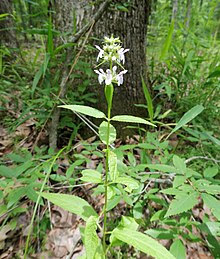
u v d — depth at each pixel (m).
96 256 0.24
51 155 0.48
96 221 0.22
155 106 0.75
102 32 0.58
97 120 0.65
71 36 0.53
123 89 0.65
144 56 0.69
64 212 0.47
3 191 0.35
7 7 1.00
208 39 0.93
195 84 0.77
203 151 0.54
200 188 0.29
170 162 0.42
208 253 0.41
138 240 0.21
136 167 0.39
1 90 0.69
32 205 0.46
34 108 0.58
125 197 0.35
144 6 0.62
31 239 0.42
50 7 0.64
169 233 0.32
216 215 0.25
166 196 0.46
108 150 0.23
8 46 0.97
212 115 0.70
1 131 0.67
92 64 0.60
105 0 0.47
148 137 0.47
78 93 0.60
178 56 0.74
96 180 0.25
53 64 0.57
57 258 0.40
